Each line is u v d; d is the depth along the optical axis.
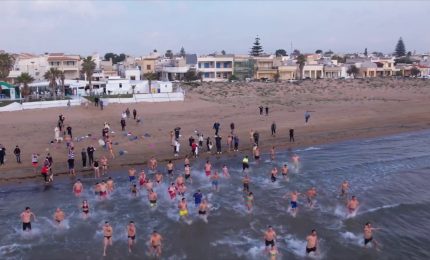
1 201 32.00
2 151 39.22
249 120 63.12
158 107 70.50
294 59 151.38
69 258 24.52
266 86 105.12
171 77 121.06
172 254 24.91
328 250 25.39
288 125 60.53
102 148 45.59
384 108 79.25
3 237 26.75
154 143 48.34
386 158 45.66
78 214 30.05
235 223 28.88
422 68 159.38
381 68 152.38
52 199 32.56
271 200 32.91
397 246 26.00
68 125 54.62
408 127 62.53
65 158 41.81
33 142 47.06
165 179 37.16
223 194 34.03
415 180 38.31
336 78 126.75
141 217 29.66
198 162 42.62
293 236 27.14
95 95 76.19
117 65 134.12
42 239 26.58
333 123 63.44
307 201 32.81
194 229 27.92
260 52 154.88
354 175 39.47
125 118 58.88
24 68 99.62
